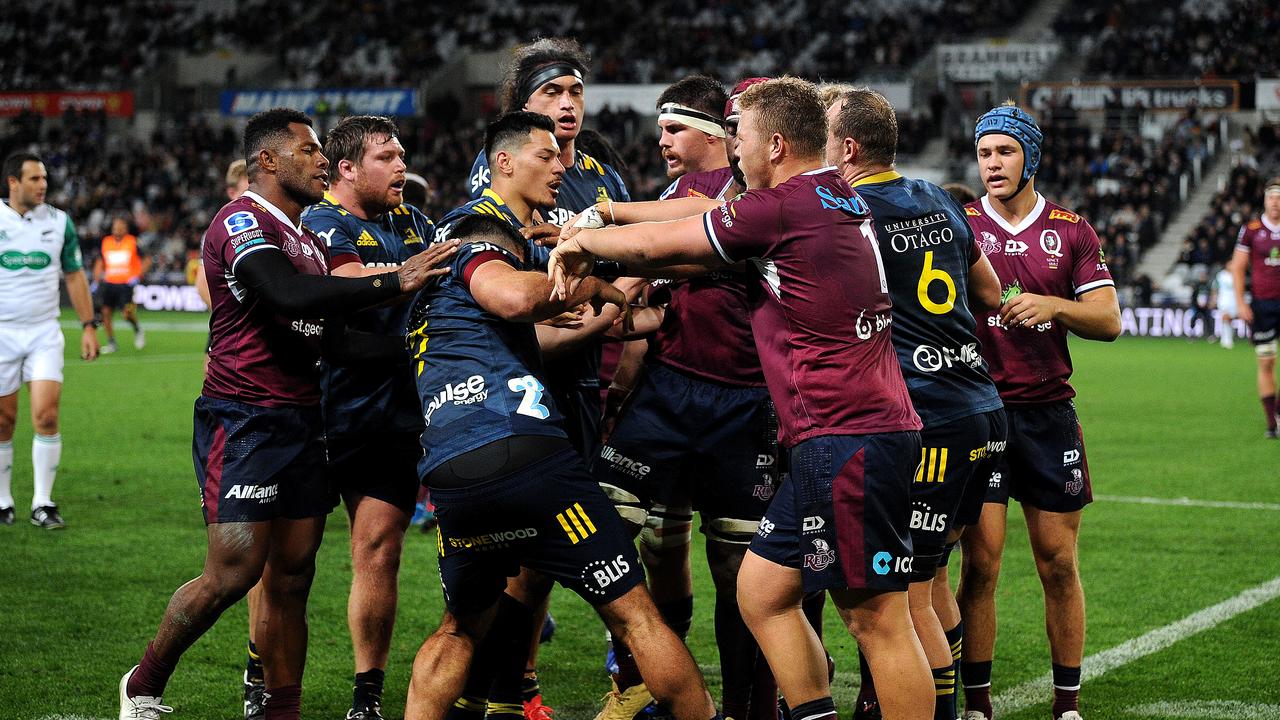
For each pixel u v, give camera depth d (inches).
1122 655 204.8
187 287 1205.1
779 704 179.6
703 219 137.9
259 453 157.3
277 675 163.5
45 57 1637.6
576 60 183.0
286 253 157.8
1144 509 331.0
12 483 358.9
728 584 169.5
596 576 141.0
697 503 175.3
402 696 187.3
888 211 148.7
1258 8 1352.1
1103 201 1155.3
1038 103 1261.1
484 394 141.4
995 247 179.5
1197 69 1294.3
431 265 146.2
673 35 1501.0
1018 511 343.3
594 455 181.6
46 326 301.4
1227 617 227.0
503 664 160.2
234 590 157.0
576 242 141.4
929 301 149.3
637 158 1285.7
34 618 221.3
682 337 172.7
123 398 567.5
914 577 152.4
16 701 178.1
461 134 1397.6
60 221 305.3
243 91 1398.9
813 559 137.3
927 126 1277.1
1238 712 176.6
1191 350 898.7
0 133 1493.6
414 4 1622.8
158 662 158.6
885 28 1435.8
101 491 348.5
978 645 173.3
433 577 259.4
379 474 177.6
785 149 139.6
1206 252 1031.6
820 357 137.0
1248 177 1090.1
